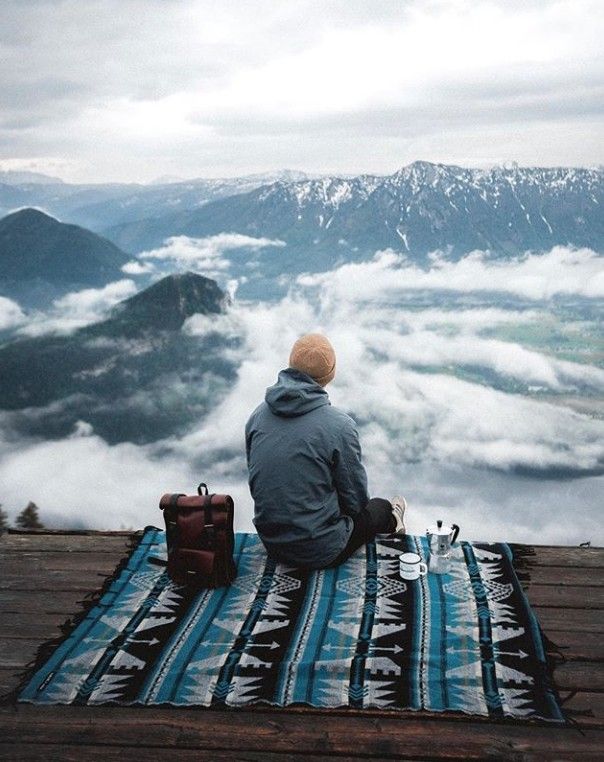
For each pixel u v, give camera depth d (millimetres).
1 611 3543
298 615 3412
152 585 3762
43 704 2807
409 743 2576
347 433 3652
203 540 3650
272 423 3715
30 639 3289
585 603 3527
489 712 2705
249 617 3406
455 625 3305
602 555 4051
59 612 3525
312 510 3684
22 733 2656
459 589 3656
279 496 3670
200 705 2775
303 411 3641
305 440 3611
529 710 2717
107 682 2924
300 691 2842
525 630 3256
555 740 2580
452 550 4141
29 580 3855
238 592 3660
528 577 3797
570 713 2711
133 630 3318
